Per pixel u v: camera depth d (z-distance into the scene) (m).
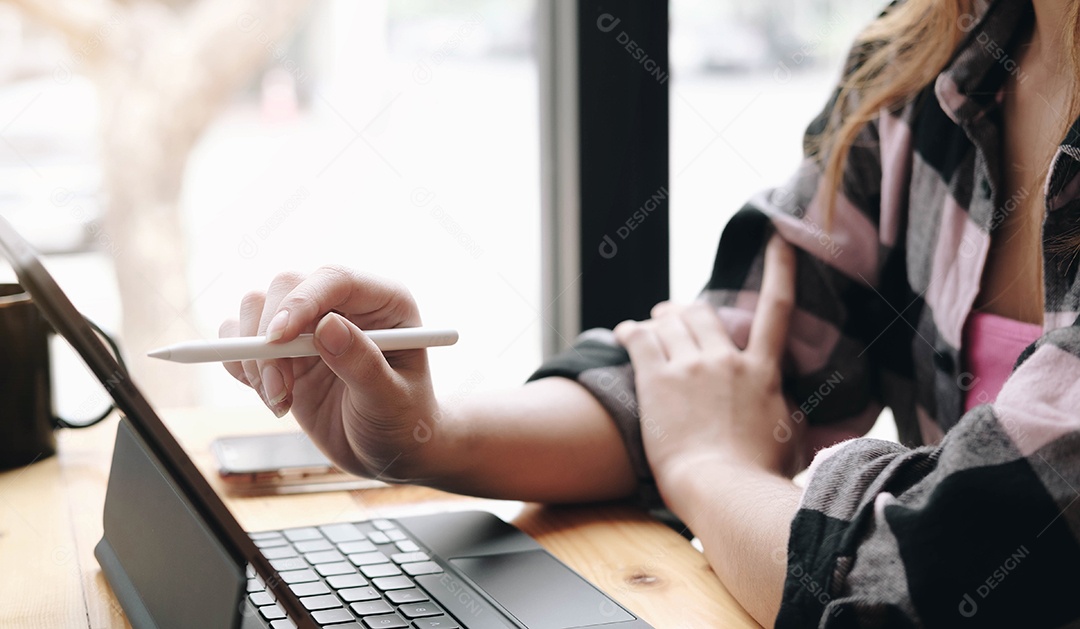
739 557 0.54
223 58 2.28
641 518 0.70
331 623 0.49
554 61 1.25
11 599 0.53
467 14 1.62
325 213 1.98
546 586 0.56
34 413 0.76
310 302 0.58
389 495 0.75
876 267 0.80
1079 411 0.46
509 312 1.51
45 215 2.23
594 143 1.21
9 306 0.74
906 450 0.51
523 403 0.72
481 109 1.65
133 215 2.33
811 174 0.83
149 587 0.50
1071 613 0.44
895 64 0.79
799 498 0.55
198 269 2.46
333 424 0.67
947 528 0.45
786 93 1.56
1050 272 0.56
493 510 0.72
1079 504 0.44
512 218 1.48
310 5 2.15
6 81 2.18
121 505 0.57
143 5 2.25
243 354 0.57
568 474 0.71
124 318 2.36
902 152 0.78
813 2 1.56
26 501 0.68
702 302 0.82
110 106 2.28
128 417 0.51
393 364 0.65
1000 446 0.46
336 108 2.15
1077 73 0.62
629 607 0.54
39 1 2.15
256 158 2.32
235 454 0.80
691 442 0.69
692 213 1.43
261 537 0.63
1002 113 0.69
